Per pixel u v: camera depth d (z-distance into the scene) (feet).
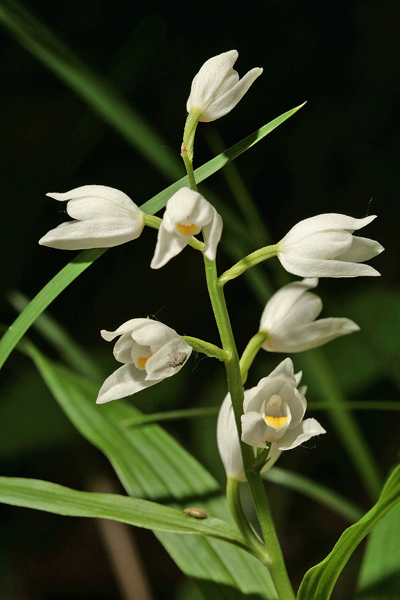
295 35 2.79
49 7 2.72
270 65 2.82
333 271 1.35
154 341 1.34
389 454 2.39
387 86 2.78
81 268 1.37
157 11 2.75
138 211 1.37
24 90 2.70
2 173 2.57
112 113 1.50
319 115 2.85
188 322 2.86
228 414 1.39
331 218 1.35
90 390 1.51
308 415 2.41
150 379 1.34
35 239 2.59
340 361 1.94
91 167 2.82
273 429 1.35
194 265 2.91
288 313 1.42
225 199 2.89
